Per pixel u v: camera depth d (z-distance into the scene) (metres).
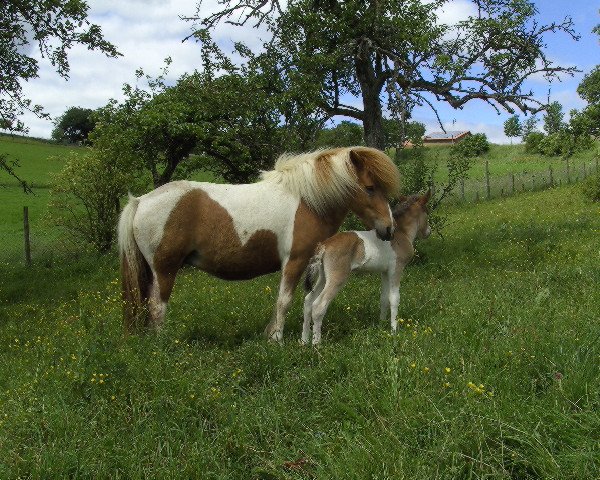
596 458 3.06
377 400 4.05
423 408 3.80
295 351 5.39
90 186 14.83
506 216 17.47
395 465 3.19
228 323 7.01
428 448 3.41
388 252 6.39
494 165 42.84
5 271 13.68
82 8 10.65
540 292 6.42
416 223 6.69
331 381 4.64
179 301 8.34
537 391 4.03
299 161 6.36
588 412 3.44
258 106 11.38
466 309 6.15
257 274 6.36
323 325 6.64
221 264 6.12
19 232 21.25
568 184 25.91
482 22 9.93
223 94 11.95
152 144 13.45
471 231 14.79
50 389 4.47
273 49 10.86
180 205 5.88
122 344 5.17
